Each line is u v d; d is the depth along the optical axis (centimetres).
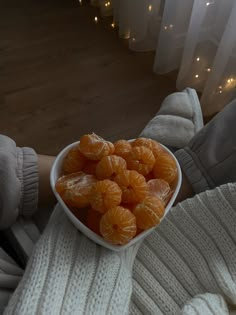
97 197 40
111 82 129
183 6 114
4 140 53
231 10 100
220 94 116
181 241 50
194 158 59
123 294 42
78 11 154
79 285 41
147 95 126
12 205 50
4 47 136
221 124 59
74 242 44
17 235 53
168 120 68
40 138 111
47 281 40
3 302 44
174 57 131
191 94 73
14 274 49
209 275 47
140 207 40
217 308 43
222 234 49
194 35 111
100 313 39
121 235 38
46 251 42
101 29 147
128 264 46
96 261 43
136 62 137
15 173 51
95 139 45
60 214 48
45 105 120
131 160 45
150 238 52
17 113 117
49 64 132
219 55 105
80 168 46
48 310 37
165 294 47
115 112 121
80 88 126
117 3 140
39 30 144
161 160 46
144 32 136
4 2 153
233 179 58
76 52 138
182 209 52
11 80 125
